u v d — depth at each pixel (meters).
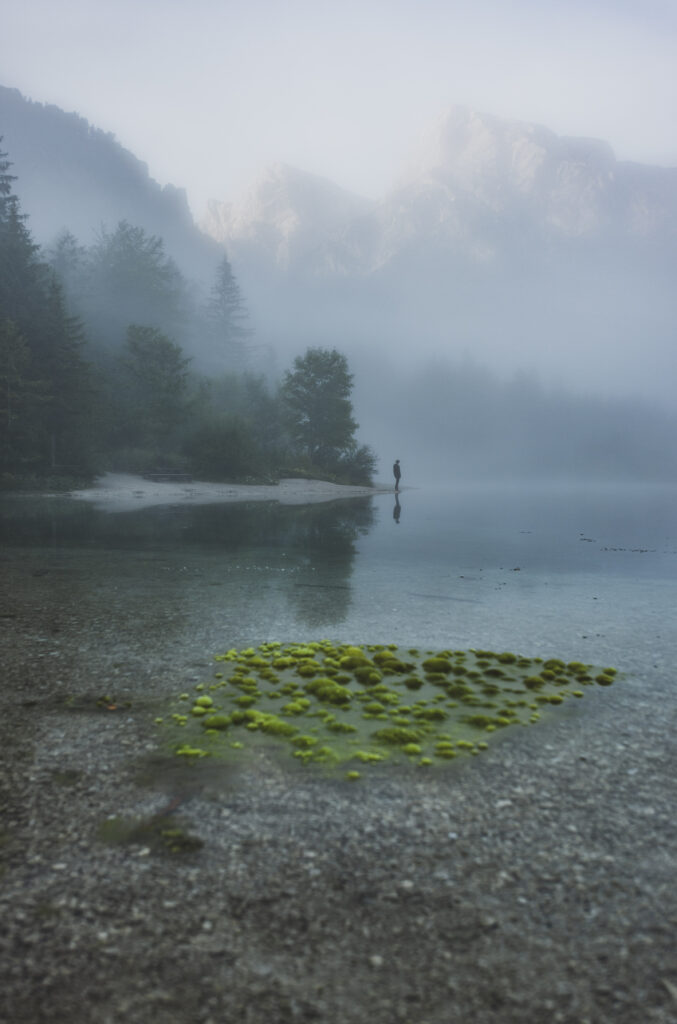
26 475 29.27
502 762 3.09
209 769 2.98
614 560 11.23
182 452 40.09
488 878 2.17
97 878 2.14
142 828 2.46
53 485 28.48
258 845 2.35
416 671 4.61
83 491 28.31
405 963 1.78
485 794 2.76
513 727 3.55
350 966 1.76
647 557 11.72
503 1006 1.63
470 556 11.48
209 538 13.55
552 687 4.24
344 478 47.53
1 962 1.76
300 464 46.78
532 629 5.92
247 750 3.20
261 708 3.80
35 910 1.98
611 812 2.62
